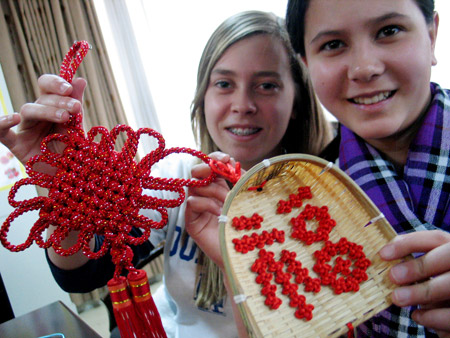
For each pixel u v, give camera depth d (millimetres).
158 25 1759
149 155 454
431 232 404
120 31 1731
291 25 572
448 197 511
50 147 483
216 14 1686
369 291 417
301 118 799
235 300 330
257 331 336
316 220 453
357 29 455
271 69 656
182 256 727
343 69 488
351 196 442
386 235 429
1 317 960
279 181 466
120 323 415
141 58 1778
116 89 1741
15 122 434
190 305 716
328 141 875
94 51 1685
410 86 476
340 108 534
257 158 738
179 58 1781
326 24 473
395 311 534
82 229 419
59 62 1582
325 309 397
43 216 413
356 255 430
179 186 460
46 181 426
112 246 427
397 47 454
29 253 1339
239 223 410
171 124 1861
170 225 742
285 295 396
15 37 1525
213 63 686
